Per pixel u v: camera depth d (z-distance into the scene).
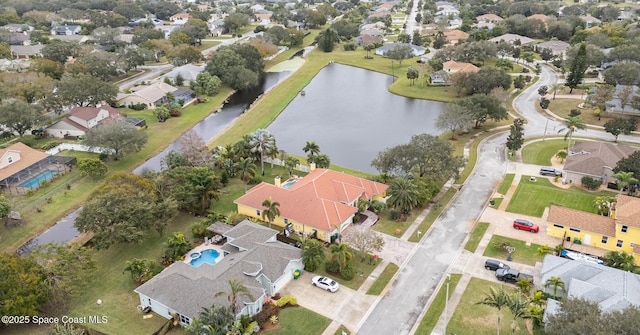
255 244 70.50
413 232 80.25
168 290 60.91
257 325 57.69
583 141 115.25
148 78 189.12
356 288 66.06
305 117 150.75
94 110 133.75
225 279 61.84
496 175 101.75
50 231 84.69
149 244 77.31
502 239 77.31
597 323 45.16
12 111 120.56
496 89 143.75
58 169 107.00
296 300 63.09
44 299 59.41
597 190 93.44
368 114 153.00
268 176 103.44
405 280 67.69
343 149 124.19
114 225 70.88
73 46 197.62
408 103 163.75
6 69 168.25
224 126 141.50
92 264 66.44
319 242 73.06
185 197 84.00
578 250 74.00
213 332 52.34
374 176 100.06
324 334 57.47
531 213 85.44
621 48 176.12
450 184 97.94
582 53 152.88
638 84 156.25
